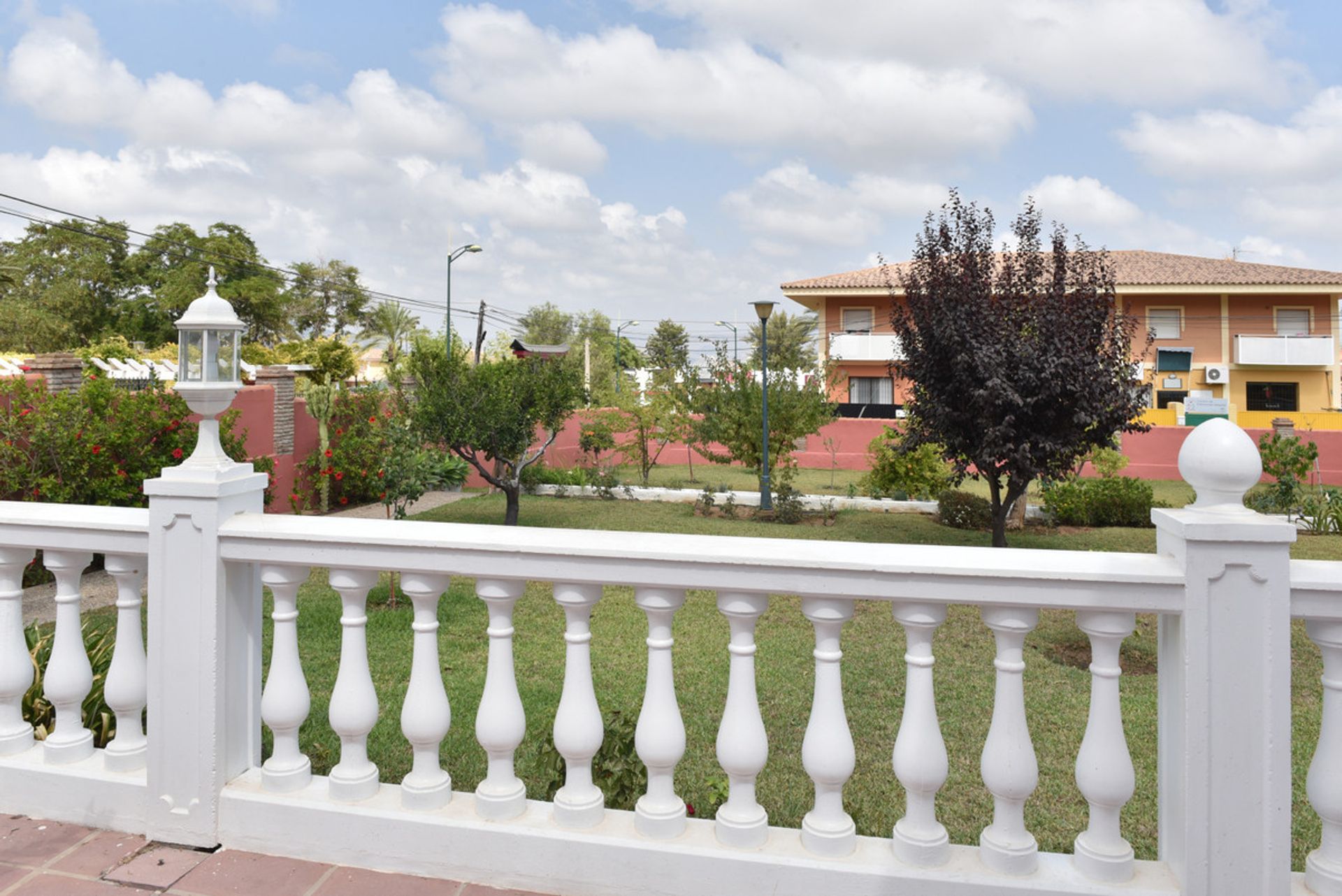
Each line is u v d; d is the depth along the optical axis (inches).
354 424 641.6
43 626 288.7
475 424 535.8
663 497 724.0
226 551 94.8
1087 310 456.4
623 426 847.7
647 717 86.5
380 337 1913.1
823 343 1295.5
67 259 1844.2
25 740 108.7
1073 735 201.8
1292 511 597.9
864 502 689.0
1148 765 181.6
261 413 551.2
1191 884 73.3
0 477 354.0
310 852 93.7
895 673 252.7
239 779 98.7
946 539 546.3
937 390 478.6
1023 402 440.8
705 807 123.2
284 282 1907.0
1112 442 487.8
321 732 190.7
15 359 652.1
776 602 348.5
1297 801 162.6
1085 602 74.4
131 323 1811.0
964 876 79.4
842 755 82.8
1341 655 73.8
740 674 84.8
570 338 2876.5
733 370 718.5
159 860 93.9
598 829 88.1
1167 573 73.2
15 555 106.0
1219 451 72.8
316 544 91.7
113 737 130.8
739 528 576.7
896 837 82.4
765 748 84.9
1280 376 1211.2
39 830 100.8
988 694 233.9
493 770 91.6
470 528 93.0
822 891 81.3
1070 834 145.9
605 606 339.3
